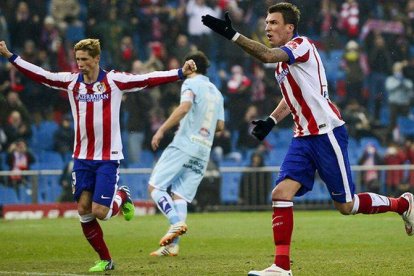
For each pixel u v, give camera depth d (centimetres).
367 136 5484
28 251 2581
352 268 2009
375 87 5731
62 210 4516
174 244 2448
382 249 2511
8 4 5309
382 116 5716
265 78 5447
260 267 2073
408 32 5988
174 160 2544
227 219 3959
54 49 5278
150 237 3058
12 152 4747
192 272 1964
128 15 5497
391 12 5975
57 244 2797
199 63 2592
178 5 5794
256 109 5334
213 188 4684
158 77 2022
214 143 5041
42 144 5106
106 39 5359
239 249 2603
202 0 5594
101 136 2039
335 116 1809
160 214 4575
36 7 5388
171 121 2488
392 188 4784
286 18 1822
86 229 2056
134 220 3959
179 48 5412
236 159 5091
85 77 2036
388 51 5856
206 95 2584
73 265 2180
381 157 5050
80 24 5450
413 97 5741
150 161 5053
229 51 5600
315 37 5869
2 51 2042
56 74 2056
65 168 4569
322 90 1805
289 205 1772
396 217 3916
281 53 1727
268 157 5244
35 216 4459
